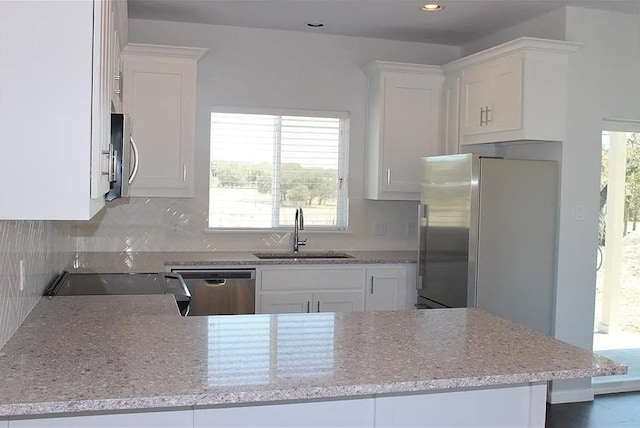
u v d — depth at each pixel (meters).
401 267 4.79
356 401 1.91
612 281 4.66
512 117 4.16
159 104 4.44
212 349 1.96
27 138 1.66
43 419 1.66
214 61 4.90
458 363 1.86
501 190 4.07
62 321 2.33
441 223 4.34
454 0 4.10
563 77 4.16
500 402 2.06
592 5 4.15
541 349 2.03
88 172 1.69
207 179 4.93
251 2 4.23
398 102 4.96
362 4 4.24
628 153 4.63
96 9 1.69
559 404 4.32
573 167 4.24
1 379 1.63
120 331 2.18
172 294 2.97
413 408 1.97
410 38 5.17
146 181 4.45
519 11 4.33
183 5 4.33
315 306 4.61
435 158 4.44
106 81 1.93
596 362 1.90
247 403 1.81
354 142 5.22
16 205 1.66
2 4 1.65
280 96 5.05
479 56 4.46
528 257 4.17
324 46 5.12
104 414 1.70
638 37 4.39
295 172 5.16
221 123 4.98
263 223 5.11
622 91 4.35
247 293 4.46
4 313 1.97
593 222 4.32
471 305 4.02
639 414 4.14
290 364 1.81
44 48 1.66
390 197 5.00
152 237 4.85
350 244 5.28
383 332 2.23
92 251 4.74
